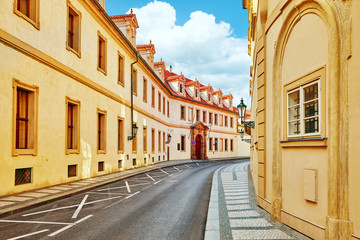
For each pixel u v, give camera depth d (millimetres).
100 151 15805
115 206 8336
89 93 14539
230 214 7234
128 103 20703
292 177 6000
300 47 5844
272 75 6906
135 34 24266
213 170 22797
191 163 33031
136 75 23125
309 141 5305
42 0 10586
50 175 10977
